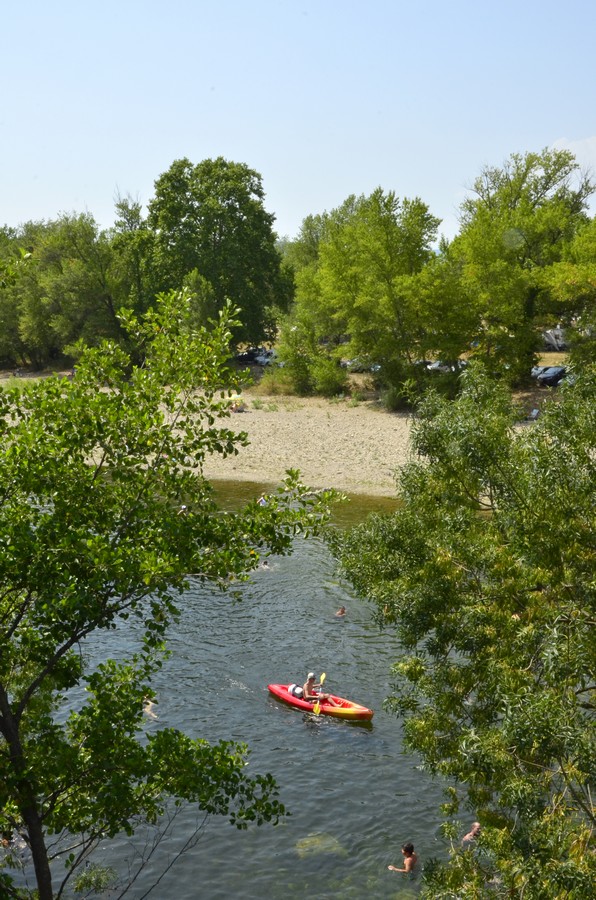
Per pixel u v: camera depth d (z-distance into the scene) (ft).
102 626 29.78
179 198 239.50
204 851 50.06
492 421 40.29
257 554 32.58
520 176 192.75
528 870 25.82
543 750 25.61
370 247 181.47
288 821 52.85
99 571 28.02
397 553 41.93
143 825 52.16
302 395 215.92
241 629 82.43
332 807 54.29
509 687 30.89
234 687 70.38
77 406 30.86
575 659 28.91
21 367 306.14
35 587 29.07
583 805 27.73
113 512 31.32
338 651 77.77
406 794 55.77
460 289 174.40
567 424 39.24
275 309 253.44
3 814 31.04
